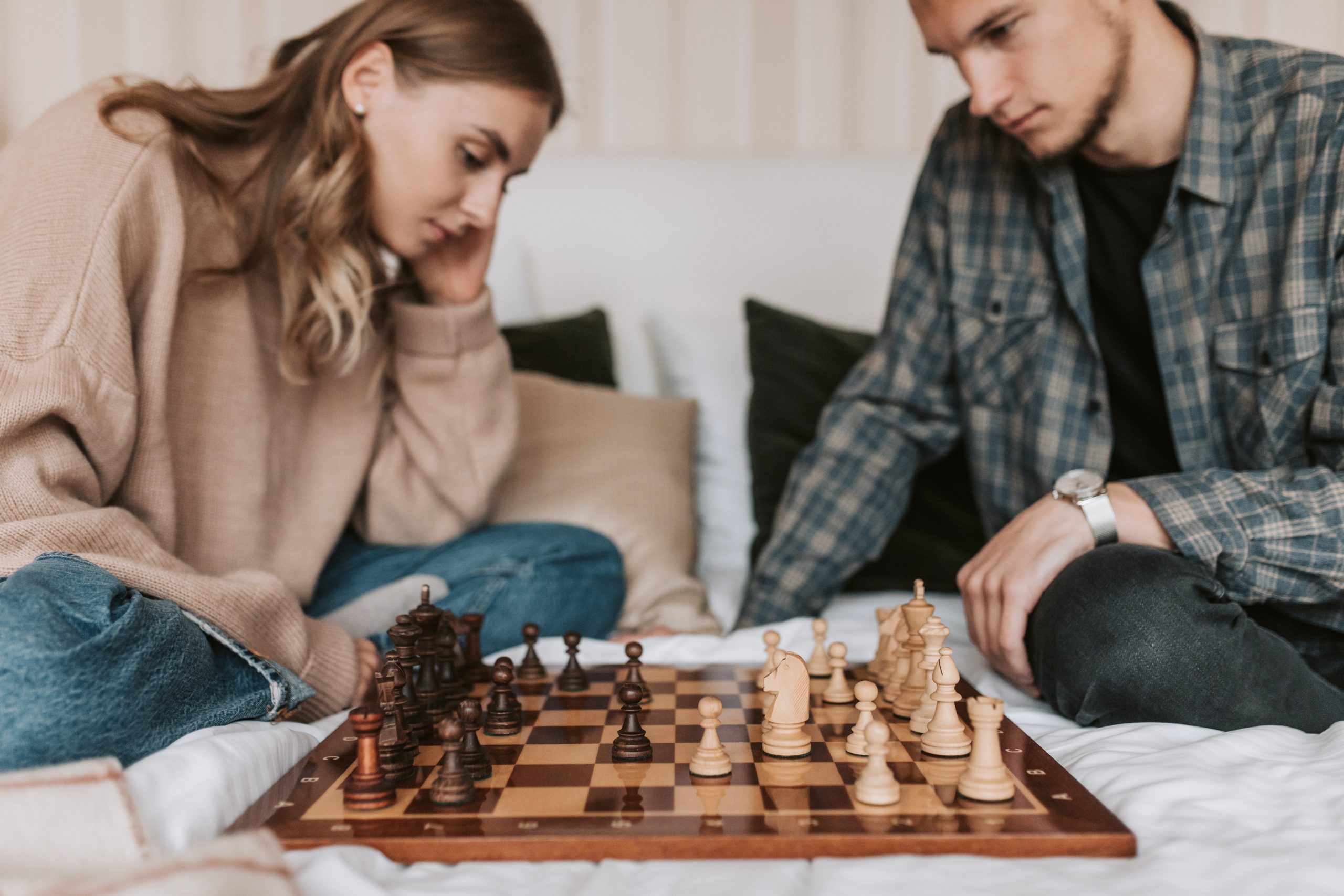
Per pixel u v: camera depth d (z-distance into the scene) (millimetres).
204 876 596
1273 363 1511
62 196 1287
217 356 1531
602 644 1601
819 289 2652
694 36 2959
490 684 1436
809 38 2969
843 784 957
